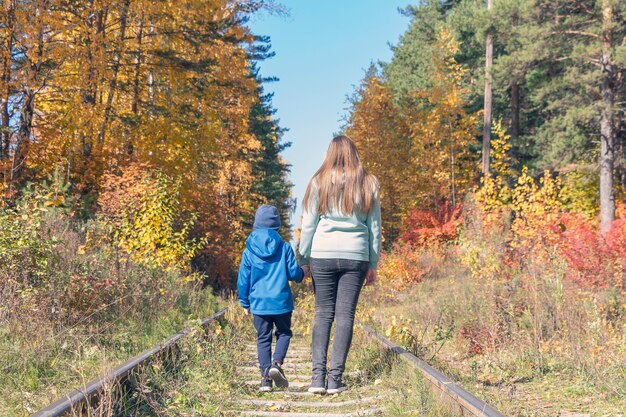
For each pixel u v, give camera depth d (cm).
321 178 515
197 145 2164
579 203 2675
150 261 1177
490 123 2888
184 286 1352
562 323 784
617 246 1038
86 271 840
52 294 704
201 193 2331
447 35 3244
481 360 744
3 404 425
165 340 644
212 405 465
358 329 819
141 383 447
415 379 483
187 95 2242
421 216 2670
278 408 481
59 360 550
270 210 554
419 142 3066
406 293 1850
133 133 1997
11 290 680
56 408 338
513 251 1306
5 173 1517
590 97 2364
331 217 513
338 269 513
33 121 1798
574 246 1127
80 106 1770
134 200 1355
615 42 2184
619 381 591
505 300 857
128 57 2009
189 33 2164
